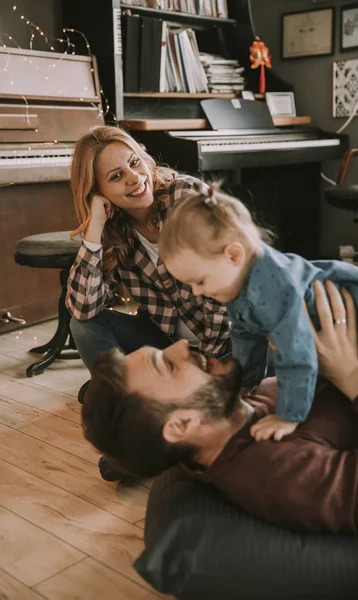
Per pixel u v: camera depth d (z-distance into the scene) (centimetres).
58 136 332
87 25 357
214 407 114
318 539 112
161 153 361
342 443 119
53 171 321
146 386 110
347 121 437
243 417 122
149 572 110
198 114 419
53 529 162
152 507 126
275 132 410
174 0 390
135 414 109
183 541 112
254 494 110
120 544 155
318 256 466
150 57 373
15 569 147
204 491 119
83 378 268
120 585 140
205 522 113
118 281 203
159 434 111
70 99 339
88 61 353
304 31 444
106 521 165
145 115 392
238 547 111
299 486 108
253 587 111
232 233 116
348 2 421
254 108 411
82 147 184
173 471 130
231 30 432
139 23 363
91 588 139
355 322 128
